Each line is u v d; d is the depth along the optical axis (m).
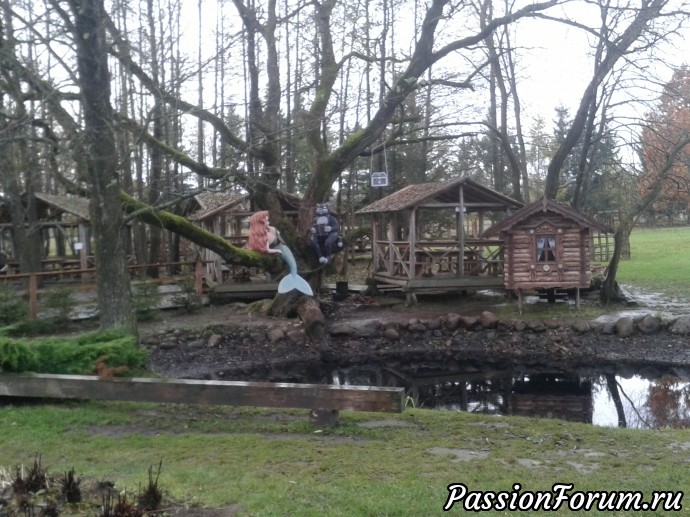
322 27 19.22
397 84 17.92
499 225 19.20
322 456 6.51
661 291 22.55
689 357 16.09
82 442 7.14
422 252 21.36
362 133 19.22
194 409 8.59
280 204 21.39
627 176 21.95
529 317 18.84
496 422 8.19
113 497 5.02
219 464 6.26
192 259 26.06
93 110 9.95
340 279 27.70
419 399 13.51
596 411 12.26
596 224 19.31
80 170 11.52
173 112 11.43
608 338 17.41
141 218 15.11
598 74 20.42
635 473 6.04
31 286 17.27
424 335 18.56
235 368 16.36
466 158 35.38
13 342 8.72
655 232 45.19
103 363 8.88
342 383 15.01
